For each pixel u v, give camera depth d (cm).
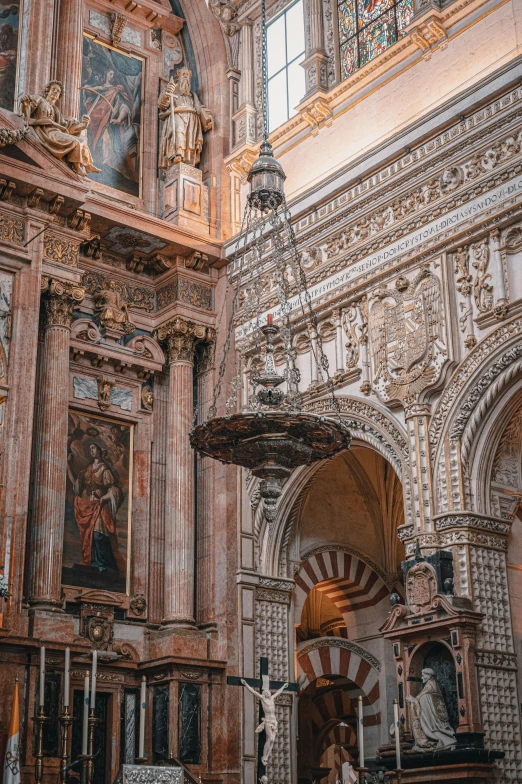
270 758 1734
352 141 1798
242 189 2011
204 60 2109
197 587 1844
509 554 1499
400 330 1599
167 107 2061
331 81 1888
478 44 1617
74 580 1731
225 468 1869
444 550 1454
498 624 1436
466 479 1474
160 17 2102
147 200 1997
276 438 1156
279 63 2019
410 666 1447
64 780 1255
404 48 1736
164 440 1909
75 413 1816
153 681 1747
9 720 1507
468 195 1540
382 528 2075
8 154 1702
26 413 1642
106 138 1973
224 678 1753
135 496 1850
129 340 1903
